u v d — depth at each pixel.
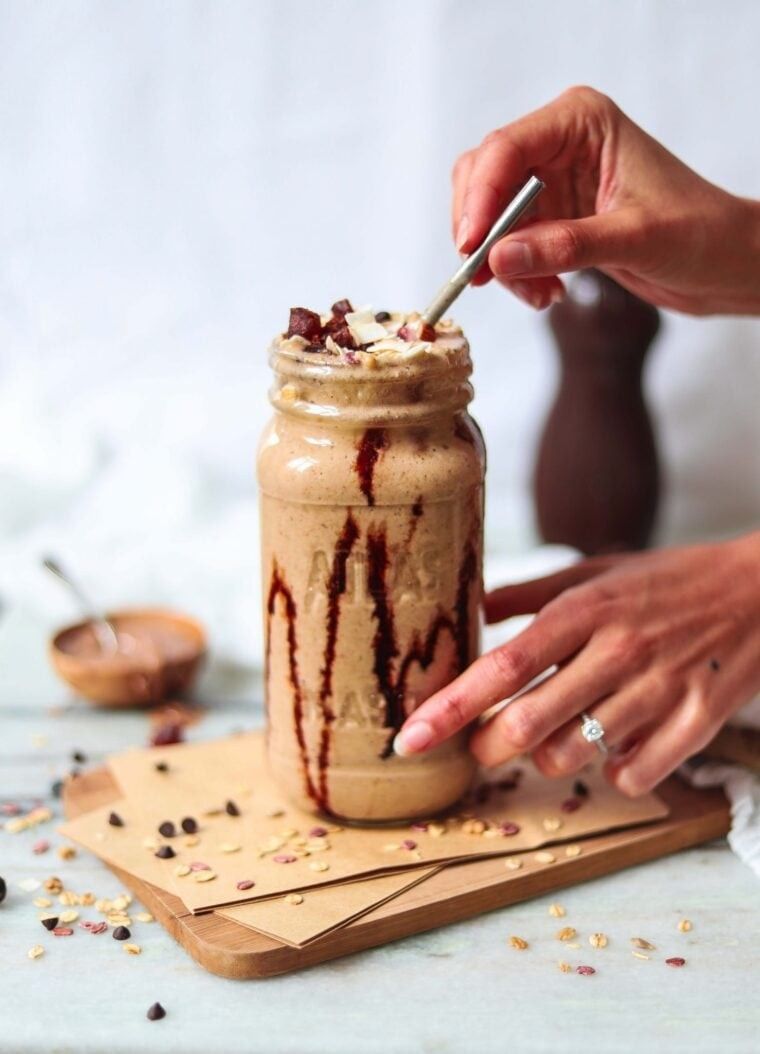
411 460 0.65
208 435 1.08
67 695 0.86
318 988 0.63
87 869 0.70
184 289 1.06
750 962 0.64
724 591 0.69
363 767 0.69
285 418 0.67
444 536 0.66
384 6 0.99
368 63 1.00
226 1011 0.62
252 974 0.63
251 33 1.00
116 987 0.63
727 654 0.69
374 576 0.66
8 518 1.03
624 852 0.70
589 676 0.68
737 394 1.05
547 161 0.73
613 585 0.69
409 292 1.05
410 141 1.01
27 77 1.01
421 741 0.67
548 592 0.75
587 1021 0.61
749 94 0.99
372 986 0.63
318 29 1.00
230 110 1.01
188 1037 0.60
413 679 0.68
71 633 0.88
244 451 1.09
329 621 0.67
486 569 0.91
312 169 1.03
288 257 1.04
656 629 0.68
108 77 1.01
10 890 0.69
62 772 0.78
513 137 0.70
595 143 0.72
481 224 0.69
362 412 0.64
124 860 0.68
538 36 0.99
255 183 1.03
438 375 0.65
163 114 1.02
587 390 0.95
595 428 0.95
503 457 1.08
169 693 0.85
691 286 0.74
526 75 1.00
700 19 0.98
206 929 0.64
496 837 0.70
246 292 1.05
